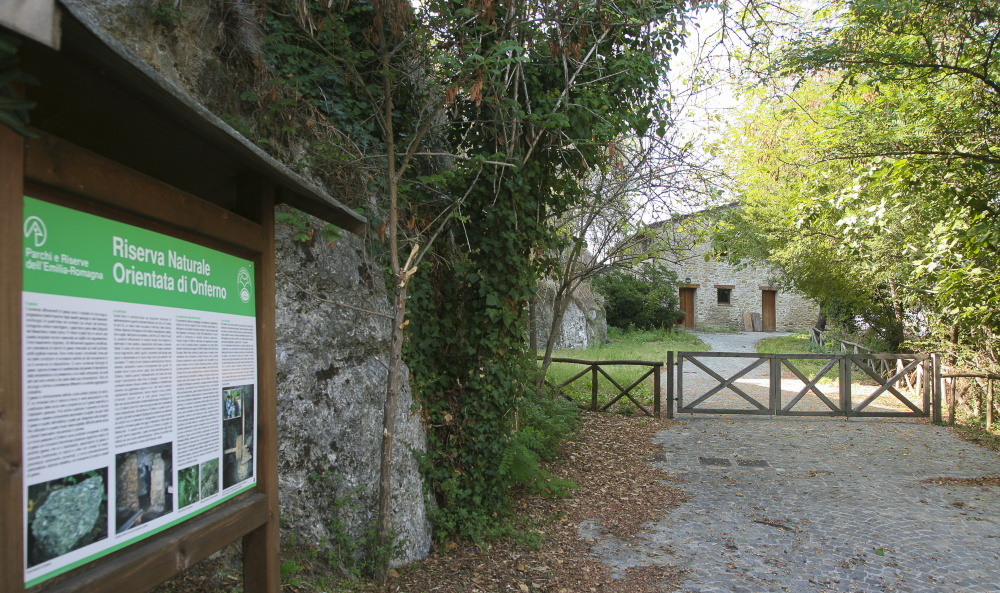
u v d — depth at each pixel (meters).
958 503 5.27
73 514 1.30
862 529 4.65
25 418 1.19
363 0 4.35
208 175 2.16
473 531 4.31
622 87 5.43
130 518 1.46
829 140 7.25
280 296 3.63
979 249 5.55
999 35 5.52
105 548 1.38
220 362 1.87
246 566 2.11
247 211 2.14
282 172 1.83
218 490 1.84
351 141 4.27
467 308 4.88
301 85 4.09
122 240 1.47
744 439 7.70
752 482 5.91
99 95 1.52
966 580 3.77
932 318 9.56
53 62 1.35
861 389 11.55
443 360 4.87
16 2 1.03
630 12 5.07
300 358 3.64
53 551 1.25
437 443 4.64
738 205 10.74
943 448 7.23
